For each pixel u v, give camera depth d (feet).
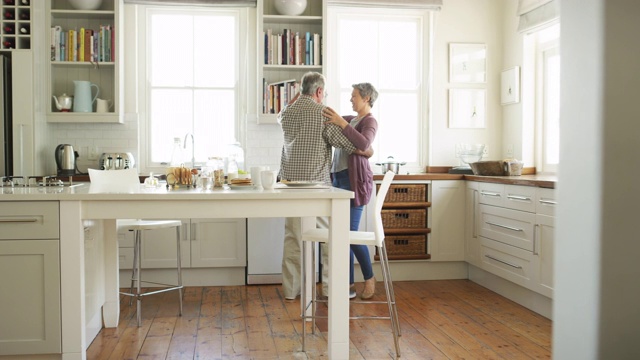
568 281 4.16
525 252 13.62
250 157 17.84
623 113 3.89
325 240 10.39
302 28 17.81
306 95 13.04
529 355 10.39
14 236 9.05
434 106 18.83
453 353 10.51
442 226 17.17
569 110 4.12
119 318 12.85
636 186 3.90
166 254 16.20
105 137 17.37
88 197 9.04
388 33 18.81
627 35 3.87
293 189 10.26
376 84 18.80
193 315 13.15
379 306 14.11
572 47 4.07
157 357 10.19
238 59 18.02
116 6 16.57
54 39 16.51
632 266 3.93
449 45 18.81
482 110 19.01
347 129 12.76
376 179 16.61
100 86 17.25
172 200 9.20
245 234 16.47
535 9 16.84
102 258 11.89
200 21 17.92
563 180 4.18
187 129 17.97
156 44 17.83
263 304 14.23
